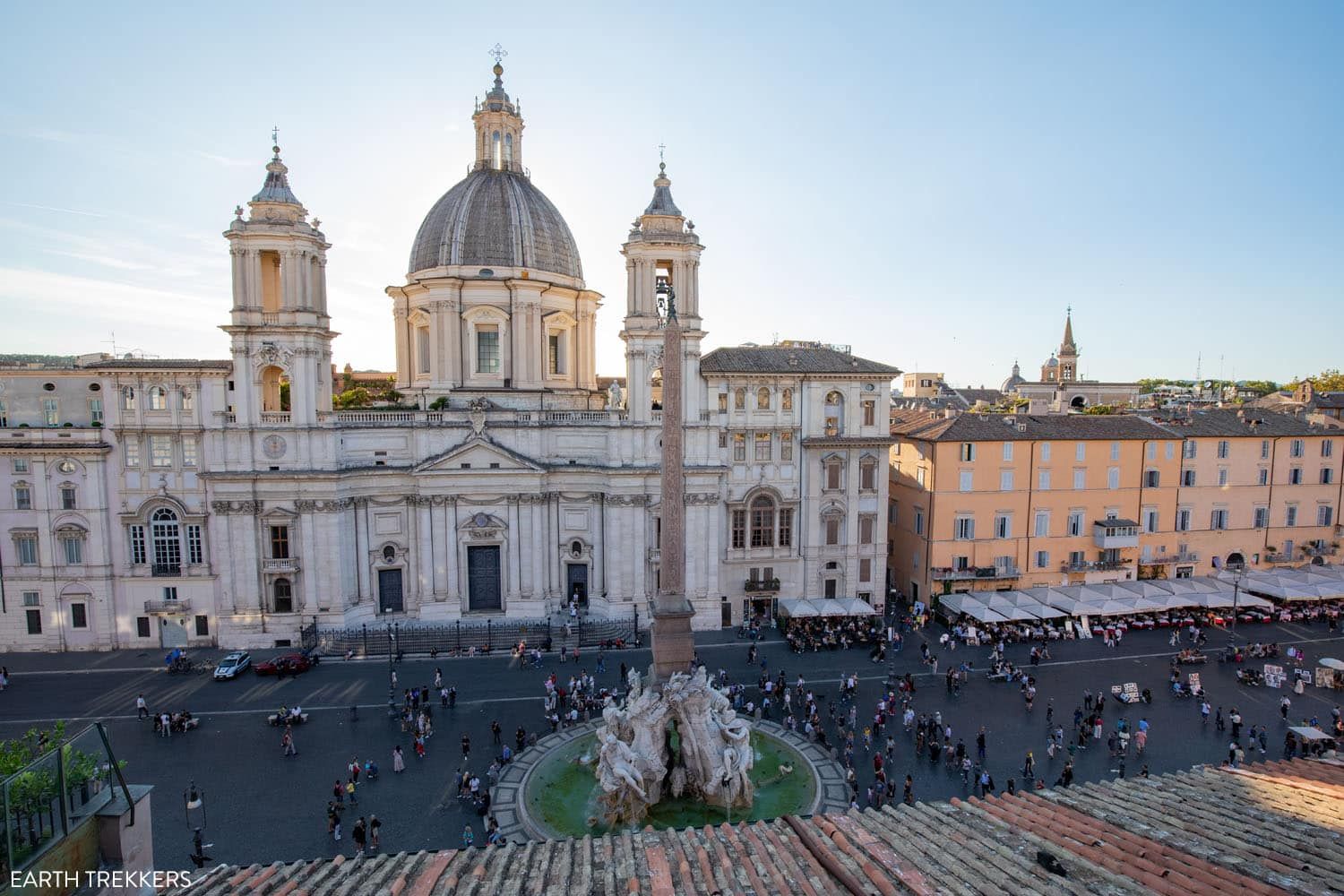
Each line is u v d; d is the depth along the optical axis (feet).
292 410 197.36
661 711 116.47
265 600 198.18
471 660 186.60
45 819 49.08
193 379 193.98
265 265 210.18
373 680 173.88
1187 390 568.82
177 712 153.99
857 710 155.63
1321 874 47.52
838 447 215.31
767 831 62.85
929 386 567.18
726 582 214.07
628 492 207.72
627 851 59.77
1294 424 248.11
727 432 211.20
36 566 192.95
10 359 263.90
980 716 152.46
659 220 204.74
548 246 237.66
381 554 209.26
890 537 243.40
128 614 196.75
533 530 212.43
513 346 229.45
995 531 220.43
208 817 116.37
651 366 206.90
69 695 165.07
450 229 229.25
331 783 127.03
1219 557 238.68
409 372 244.83
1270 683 166.40
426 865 58.75
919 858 53.78
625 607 209.67
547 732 146.30
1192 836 55.67
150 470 194.90
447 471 207.41
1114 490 228.02
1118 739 136.36
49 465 191.21
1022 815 62.95
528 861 59.41
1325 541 247.09
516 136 247.91
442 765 133.08
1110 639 194.80
